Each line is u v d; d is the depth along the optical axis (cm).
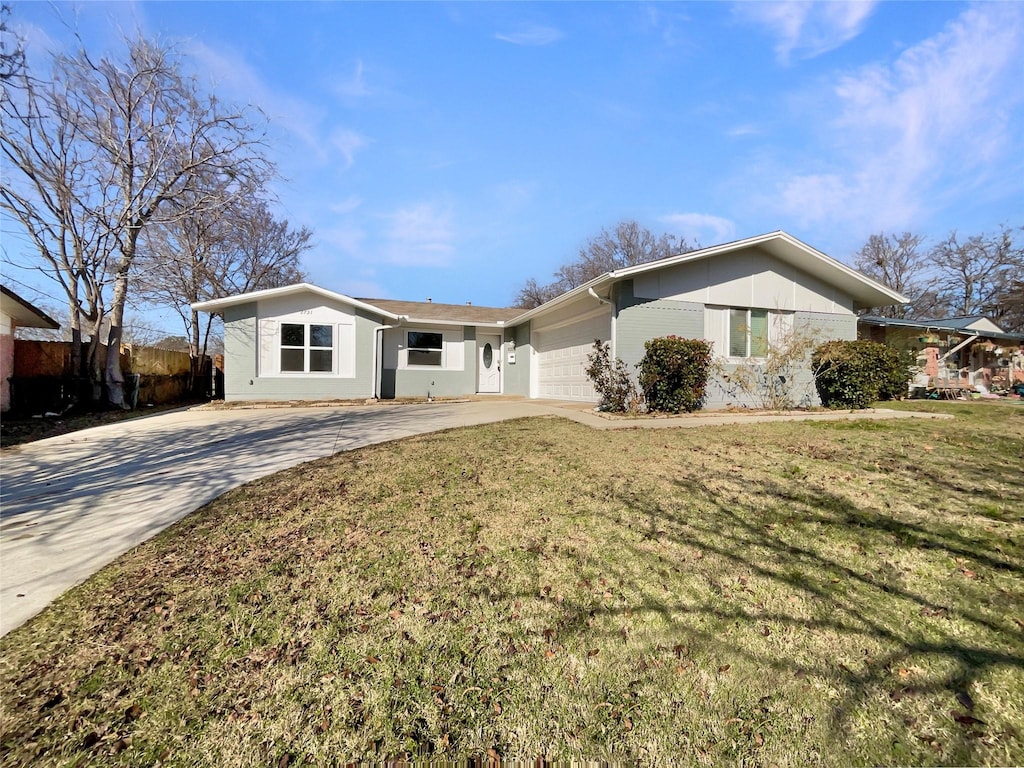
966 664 190
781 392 1084
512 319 1575
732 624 220
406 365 1559
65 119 1081
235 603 251
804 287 1121
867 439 645
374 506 396
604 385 975
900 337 1686
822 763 149
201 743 162
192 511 403
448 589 259
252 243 2148
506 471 495
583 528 336
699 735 161
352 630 224
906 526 327
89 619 239
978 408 1083
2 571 294
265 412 1120
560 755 156
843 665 191
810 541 307
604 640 212
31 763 155
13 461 605
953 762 148
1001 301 2650
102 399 1173
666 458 536
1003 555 281
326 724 169
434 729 167
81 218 1134
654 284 1002
